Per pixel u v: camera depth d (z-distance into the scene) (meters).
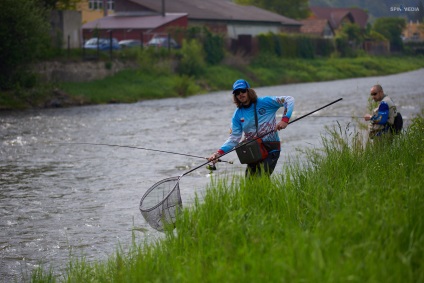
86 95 94.06
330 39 185.25
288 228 16.45
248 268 13.92
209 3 192.38
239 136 24.95
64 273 23.05
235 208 19.69
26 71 90.12
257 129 24.62
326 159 26.09
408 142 26.95
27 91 87.31
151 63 114.88
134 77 107.69
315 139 52.12
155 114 78.88
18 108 83.81
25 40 86.12
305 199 20.08
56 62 96.94
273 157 24.77
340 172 23.53
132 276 16.81
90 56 104.25
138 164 45.06
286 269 13.03
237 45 152.38
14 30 85.75
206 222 18.80
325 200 18.80
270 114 24.72
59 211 32.16
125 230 28.44
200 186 35.78
